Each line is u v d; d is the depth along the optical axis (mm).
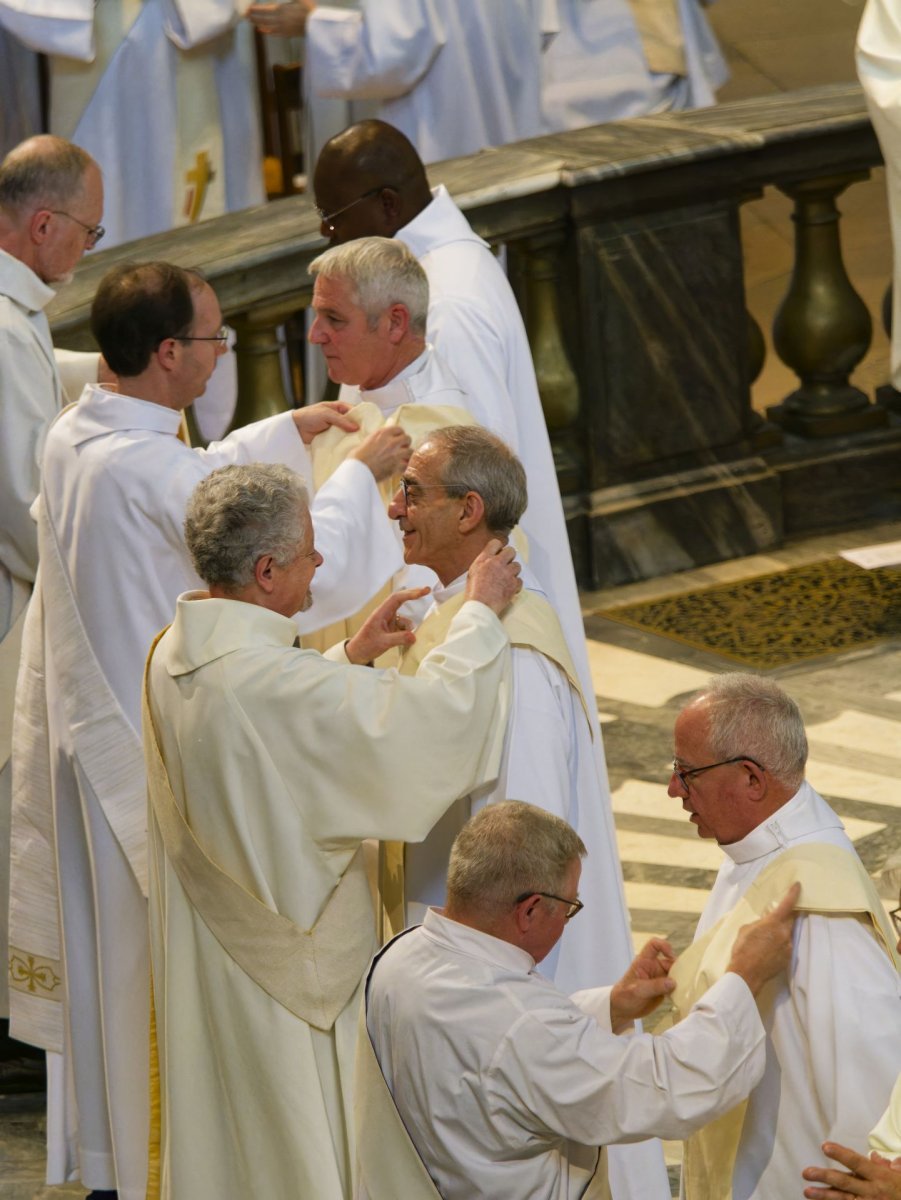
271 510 10320
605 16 28844
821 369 26047
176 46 26750
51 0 26000
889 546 16094
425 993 8953
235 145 27750
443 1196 9141
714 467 25141
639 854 18016
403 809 10211
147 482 12164
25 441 14391
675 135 24375
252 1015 10602
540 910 9000
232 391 25656
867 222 37812
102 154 27109
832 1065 8797
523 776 10805
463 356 14047
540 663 10977
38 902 13828
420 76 26938
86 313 19109
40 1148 14617
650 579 24844
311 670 10266
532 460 14672
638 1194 11516
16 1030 14031
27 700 13609
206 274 20891
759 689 9508
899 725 20125
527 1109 8797
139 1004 12766
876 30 22781
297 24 26766
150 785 10867
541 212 23547
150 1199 11430
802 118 24750
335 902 10609
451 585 11086
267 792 10289
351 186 14648
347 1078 10664
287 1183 10672
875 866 17219
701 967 9250
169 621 12352
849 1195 8156
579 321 24094
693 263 24438
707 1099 8656
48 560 12742
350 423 13156
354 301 12969
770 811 9391
